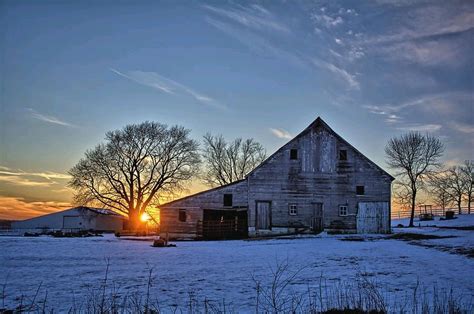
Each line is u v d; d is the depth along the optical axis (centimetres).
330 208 3966
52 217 7325
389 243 2981
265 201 3994
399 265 1891
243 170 6856
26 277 1728
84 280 1648
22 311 1182
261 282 1562
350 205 3969
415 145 6003
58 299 1319
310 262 2066
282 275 1709
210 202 4091
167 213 4147
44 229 7156
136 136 6475
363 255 2295
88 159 6456
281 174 4012
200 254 2542
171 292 1410
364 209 3962
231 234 4088
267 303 1230
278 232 3950
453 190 7681
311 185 3994
